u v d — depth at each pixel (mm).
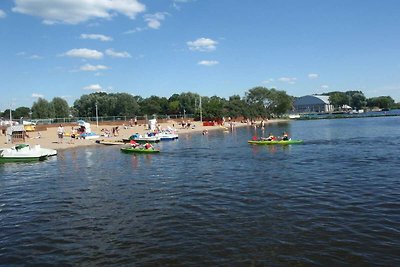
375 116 199125
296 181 29562
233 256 15102
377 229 17625
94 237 17984
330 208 21359
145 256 15430
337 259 14562
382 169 33656
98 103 154125
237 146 60875
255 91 195875
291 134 86438
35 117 139375
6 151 47656
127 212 22062
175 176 34062
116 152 56312
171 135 80875
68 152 57500
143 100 187625
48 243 17469
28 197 27516
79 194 27594
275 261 14531
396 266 13875
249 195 25219
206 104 163000
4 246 17359
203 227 18703
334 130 95625
